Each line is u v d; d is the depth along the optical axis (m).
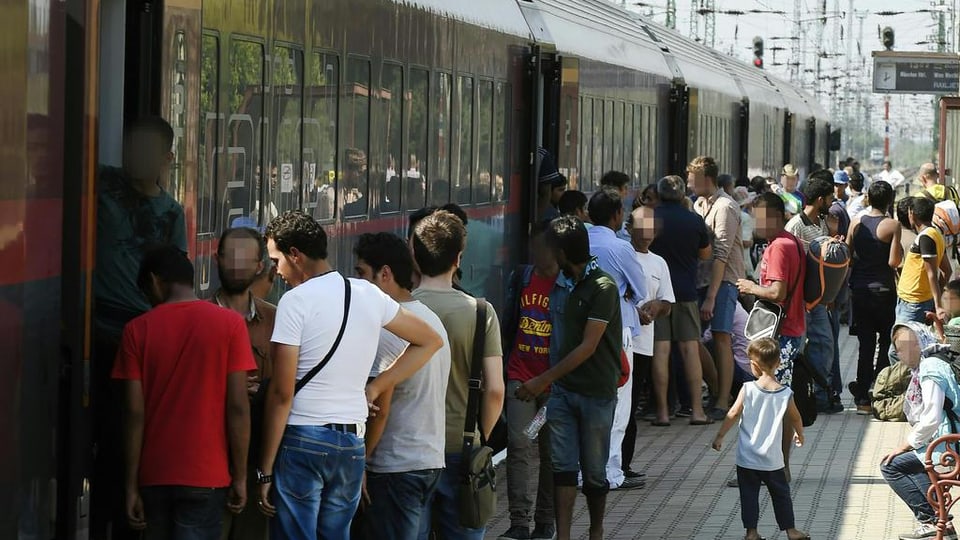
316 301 13.60
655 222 25.30
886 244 31.77
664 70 47.19
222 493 13.20
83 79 12.20
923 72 68.00
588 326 18.48
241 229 14.12
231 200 16.16
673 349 30.91
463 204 27.36
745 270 33.34
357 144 21.00
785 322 24.23
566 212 24.95
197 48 14.93
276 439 13.43
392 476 14.62
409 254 14.74
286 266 14.01
